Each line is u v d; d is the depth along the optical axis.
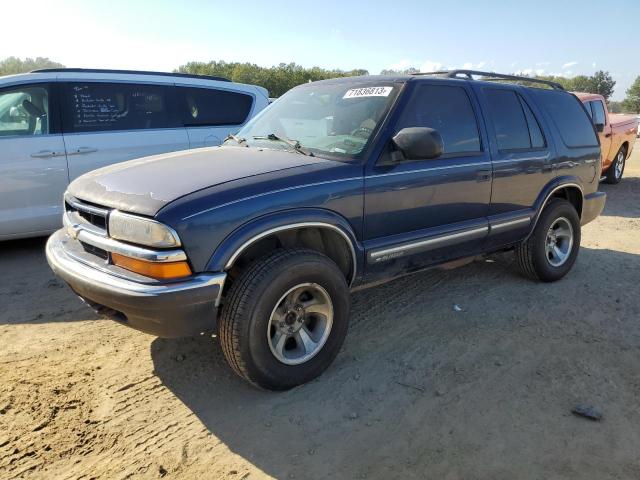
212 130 6.91
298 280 3.04
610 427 2.89
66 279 3.05
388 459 2.63
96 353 3.63
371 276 3.60
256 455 2.65
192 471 2.54
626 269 5.68
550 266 5.04
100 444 2.71
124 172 3.35
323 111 3.98
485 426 2.89
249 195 2.89
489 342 3.87
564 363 3.59
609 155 10.98
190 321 2.78
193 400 3.10
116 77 6.29
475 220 4.22
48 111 5.84
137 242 2.74
